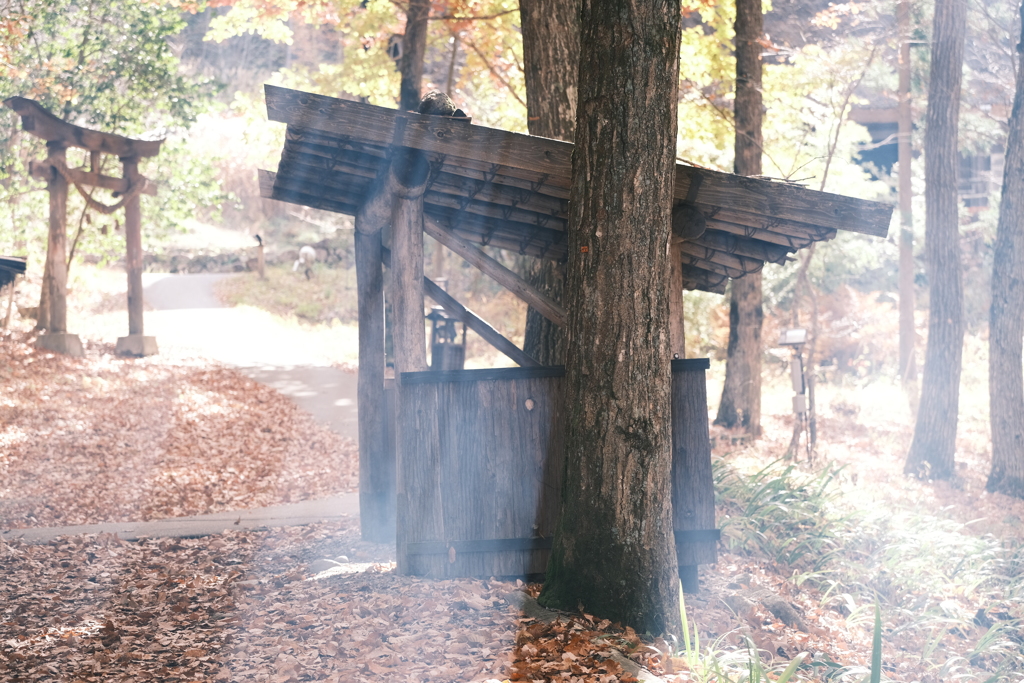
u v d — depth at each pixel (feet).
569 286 17.04
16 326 58.34
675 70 16.10
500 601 17.79
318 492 33.71
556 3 25.81
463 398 19.16
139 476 34.09
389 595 18.17
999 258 38.47
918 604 23.17
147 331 69.10
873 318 72.95
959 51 41.88
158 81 61.98
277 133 57.26
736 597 19.74
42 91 58.34
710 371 66.54
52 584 21.38
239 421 44.91
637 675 13.82
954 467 40.83
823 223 19.83
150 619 18.52
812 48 52.16
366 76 54.80
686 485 19.65
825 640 18.97
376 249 25.68
